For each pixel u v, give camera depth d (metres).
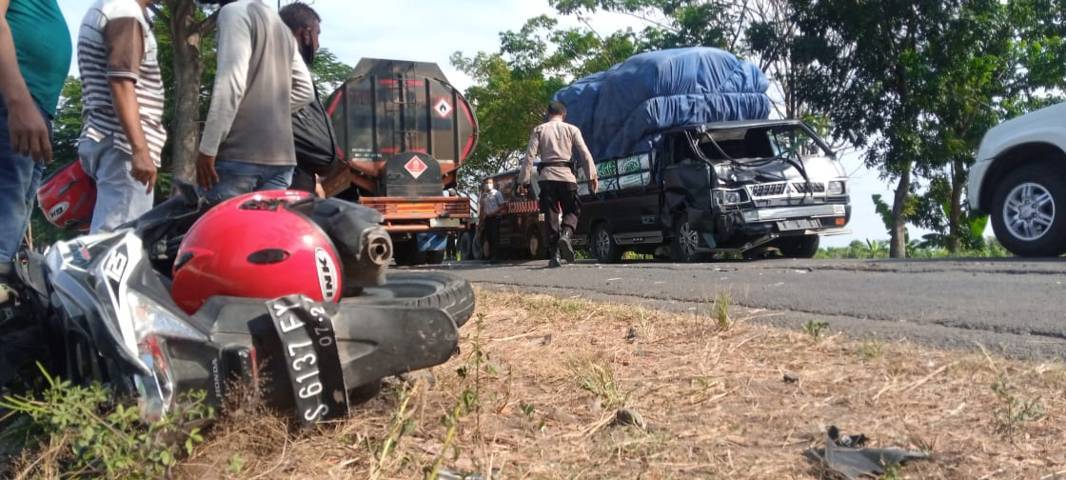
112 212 4.50
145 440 2.44
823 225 12.85
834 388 3.60
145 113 4.60
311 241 2.93
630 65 15.06
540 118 38.16
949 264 8.84
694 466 2.74
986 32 23.47
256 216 2.92
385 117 15.09
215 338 2.68
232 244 2.84
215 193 4.48
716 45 27.94
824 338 4.59
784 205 12.71
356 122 14.95
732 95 14.41
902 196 25.23
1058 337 4.64
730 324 5.02
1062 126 9.16
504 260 21.12
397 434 2.88
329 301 2.93
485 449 2.86
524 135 39.12
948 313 5.59
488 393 3.50
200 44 17.69
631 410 3.21
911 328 5.09
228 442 2.69
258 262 2.83
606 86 15.13
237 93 4.34
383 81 15.09
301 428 2.79
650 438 2.96
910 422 3.14
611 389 3.48
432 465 2.59
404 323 2.90
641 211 14.47
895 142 23.75
